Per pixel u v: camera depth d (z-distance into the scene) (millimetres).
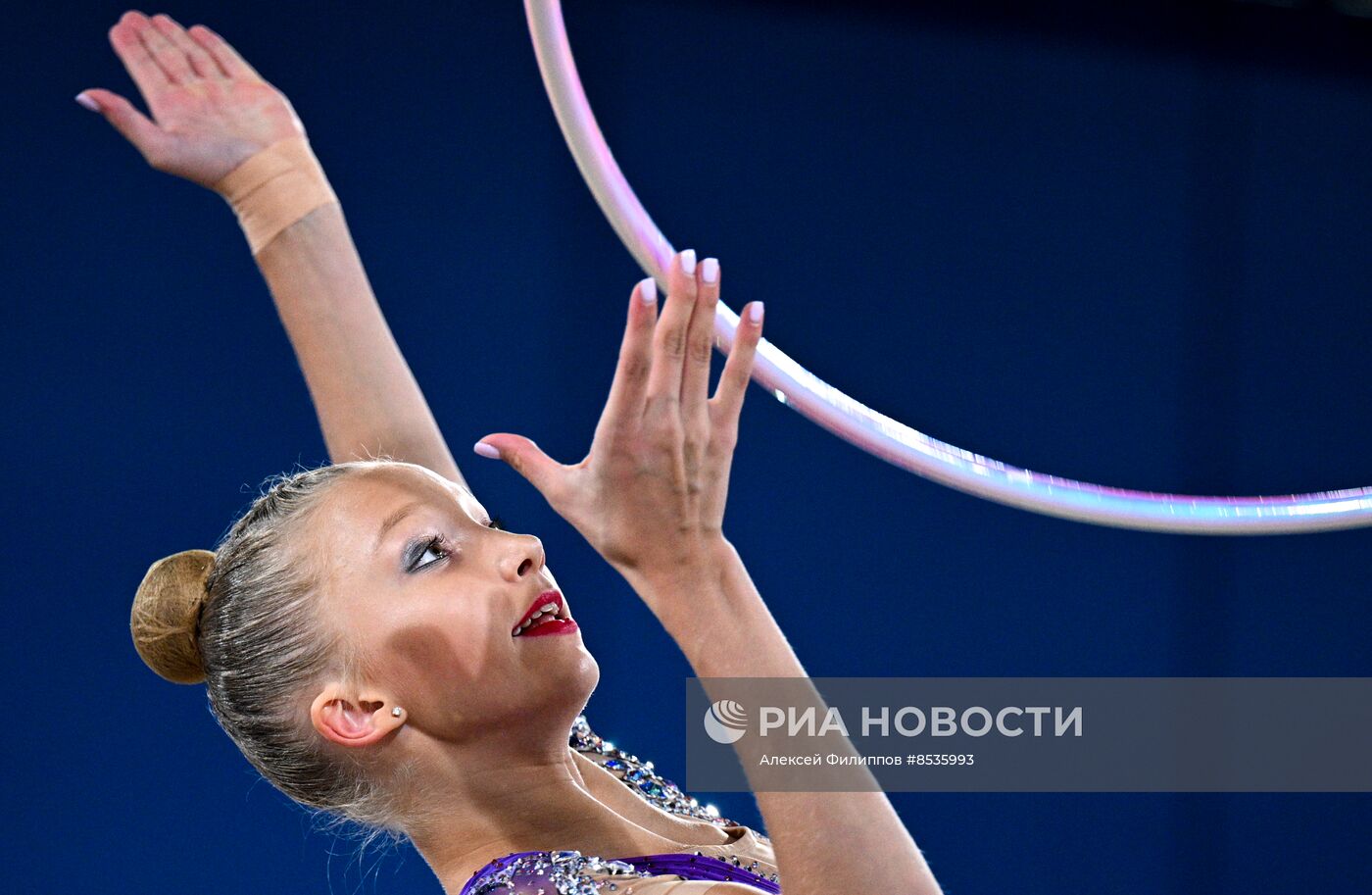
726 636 2723
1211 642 8969
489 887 3057
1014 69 8836
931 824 8406
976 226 8711
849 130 8492
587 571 7699
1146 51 9109
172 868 6840
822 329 8375
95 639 6789
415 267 7531
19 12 6816
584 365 7832
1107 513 3990
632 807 3590
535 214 7785
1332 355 9391
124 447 6887
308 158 4148
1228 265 9195
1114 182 8992
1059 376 8805
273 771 3389
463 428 7566
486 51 7742
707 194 8203
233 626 3336
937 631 8469
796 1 8438
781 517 8203
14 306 6742
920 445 3854
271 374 7160
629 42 8078
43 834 6672
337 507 3316
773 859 3527
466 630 3146
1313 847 9047
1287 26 9406
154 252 6984
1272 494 9188
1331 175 9453
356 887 7109
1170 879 8742
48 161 6828
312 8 7422
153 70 4094
